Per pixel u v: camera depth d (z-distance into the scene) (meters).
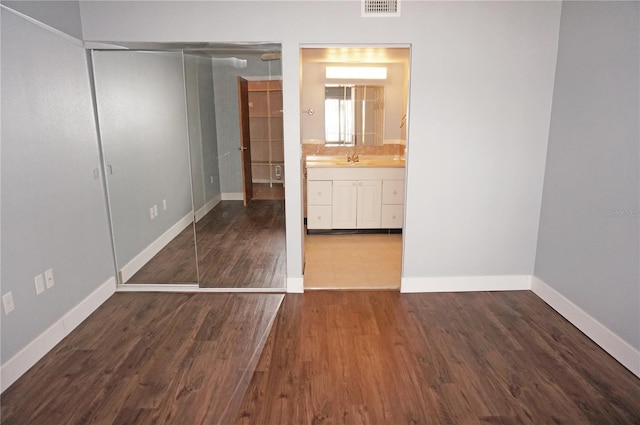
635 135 2.16
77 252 2.73
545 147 3.02
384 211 4.70
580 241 2.63
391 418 1.87
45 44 2.41
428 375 2.19
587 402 1.97
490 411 1.92
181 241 3.98
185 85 3.33
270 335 2.59
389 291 3.27
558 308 2.87
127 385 2.10
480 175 3.06
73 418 1.87
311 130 4.92
